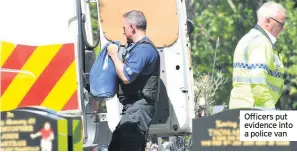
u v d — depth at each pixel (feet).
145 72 68.39
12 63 66.49
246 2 176.24
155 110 69.46
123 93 68.74
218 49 173.47
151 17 77.00
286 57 168.55
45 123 51.13
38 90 66.85
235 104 71.87
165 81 76.54
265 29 71.51
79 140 53.16
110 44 67.97
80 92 67.51
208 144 49.75
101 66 67.77
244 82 71.46
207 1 176.04
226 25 173.99
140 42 68.49
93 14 145.59
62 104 67.00
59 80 67.00
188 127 76.48
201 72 170.71
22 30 69.31
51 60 67.05
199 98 88.94
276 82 72.18
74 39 69.15
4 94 66.33
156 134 76.74
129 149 67.77
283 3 172.86
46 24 69.46
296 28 169.68
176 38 76.89
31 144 51.13
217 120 49.85
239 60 71.72
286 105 170.09
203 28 173.88
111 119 74.95
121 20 75.97
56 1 69.62
